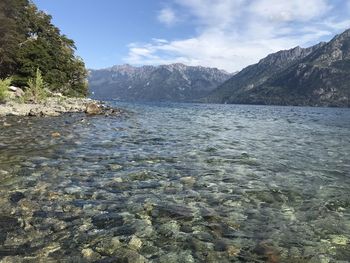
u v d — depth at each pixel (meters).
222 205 9.20
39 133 22.39
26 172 11.80
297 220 8.27
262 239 7.16
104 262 6.05
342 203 9.59
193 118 50.03
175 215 8.34
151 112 64.69
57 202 8.97
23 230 7.18
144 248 6.66
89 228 7.45
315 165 14.90
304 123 47.47
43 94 55.75
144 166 13.65
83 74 100.69
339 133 31.38
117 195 9.77
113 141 20.44
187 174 12.51
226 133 28.31
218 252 6.56
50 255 6.21
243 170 13.48
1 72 77.25
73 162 13.84
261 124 42.22
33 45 83.00
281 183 11.61
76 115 41.78
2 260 5.93
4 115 35.12
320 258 6.41
